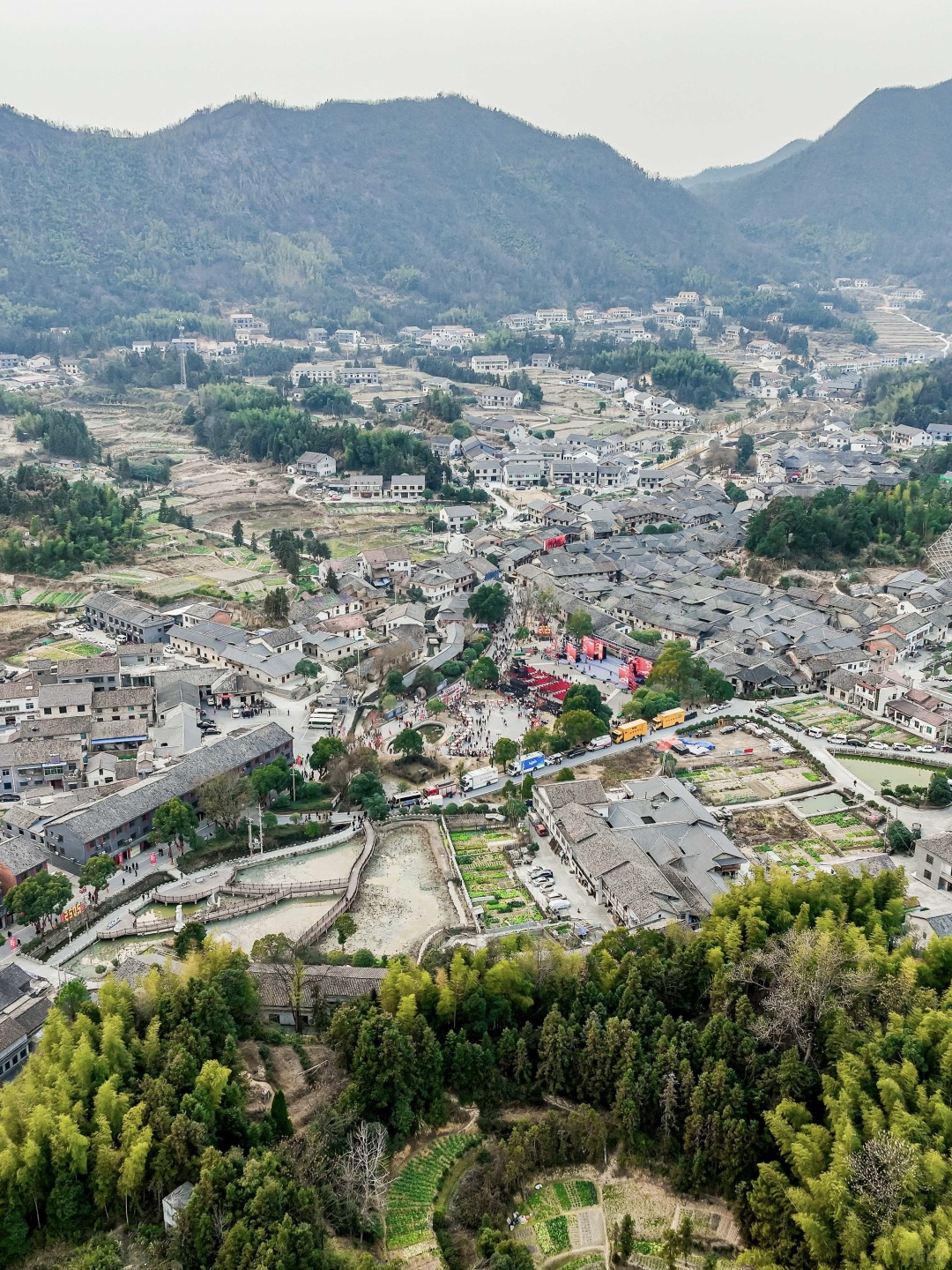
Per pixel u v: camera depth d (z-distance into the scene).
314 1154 102.50
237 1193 95.44
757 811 188.12
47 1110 100.69
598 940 146.88
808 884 141.88
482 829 183.50
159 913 158.12
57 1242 98.19
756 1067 110.62
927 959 127.62
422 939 146.12
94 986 135.62
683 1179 106.25
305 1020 129.38
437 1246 98.88
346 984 130.38
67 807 176.75
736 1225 102.31
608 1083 114.06
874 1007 119.19
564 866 170.88
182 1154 99.62
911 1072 106.44
